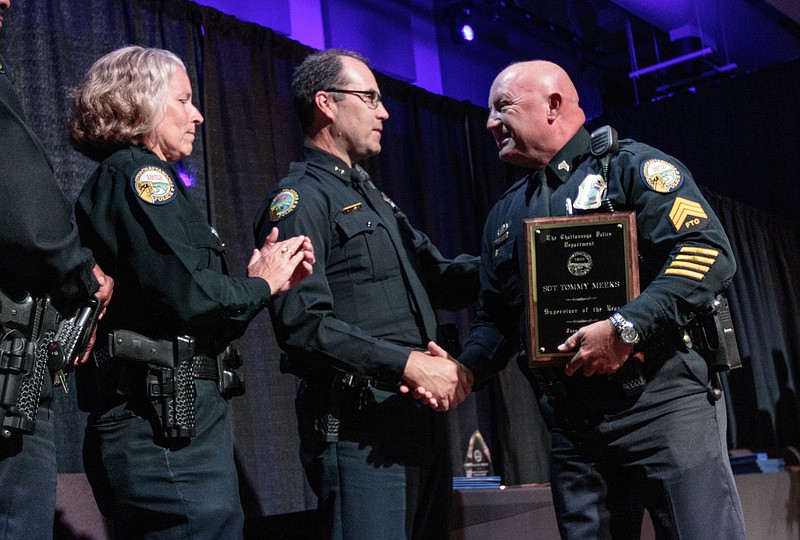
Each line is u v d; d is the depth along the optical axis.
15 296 1.34
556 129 2.12
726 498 1.92
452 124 5.30
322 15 4.81
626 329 1.82
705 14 6.20
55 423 3.01
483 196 5.29
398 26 5.30
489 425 4.98
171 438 1.65
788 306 5.62
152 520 1.63
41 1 3.31
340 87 2.27
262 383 3.80
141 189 1.67
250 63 4.10
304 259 1.86
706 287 1.86
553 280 1.97
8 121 1.34
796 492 3.16
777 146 6.29
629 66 6.87
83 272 1.42
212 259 1.77
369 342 1.96
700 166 6.48
